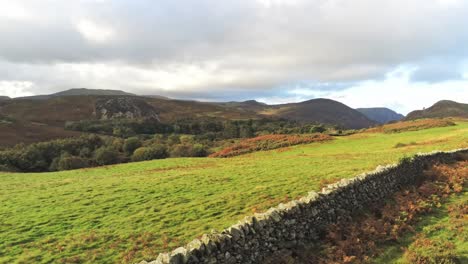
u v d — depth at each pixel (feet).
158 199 78.59
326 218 52.65
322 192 54.95
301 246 46.65
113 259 48.14
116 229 59.77
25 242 56.39
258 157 182.60
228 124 578.66
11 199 85.61
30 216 69.77
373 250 46.98
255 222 42.50
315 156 155.12
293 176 93.97
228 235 38.50
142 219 64.59
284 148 219.41
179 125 613.11
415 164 82.69
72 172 145.28
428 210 60.75
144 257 47.52
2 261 49.32
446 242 48.08
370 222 54.90
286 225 45.88
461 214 57.98
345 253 45.11
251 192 78.59
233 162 150.00
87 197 82.99
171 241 53.06
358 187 61.77
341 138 243.19
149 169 143.02
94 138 345.92
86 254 50.01
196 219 63.46
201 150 273.95
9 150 285.64
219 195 78.64
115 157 277.44
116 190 88.89
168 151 282.97
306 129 427.74
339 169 100.83
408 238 50.57
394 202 65.62
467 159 99.86
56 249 52.26
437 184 74.90
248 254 39.88
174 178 102.58
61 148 307.99
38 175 138.21
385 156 131.34
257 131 525.75
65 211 72.18
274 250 43.19
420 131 251.60
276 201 69.97
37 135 401.90
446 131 233.14
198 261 34.45
